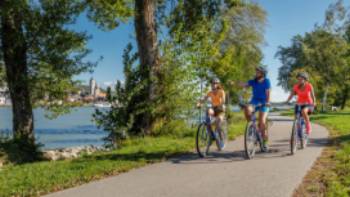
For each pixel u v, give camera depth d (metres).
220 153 9.63
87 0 15.36
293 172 7.18
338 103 72.25
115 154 10.07
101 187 6.29
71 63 15.67
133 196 5.74
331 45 53.34
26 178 7.07
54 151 15.91
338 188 5.84
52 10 14.87
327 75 54.44
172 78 15.66
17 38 14.52
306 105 10.10
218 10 17.27
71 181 6.73
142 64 15.62
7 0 13.67
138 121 15.87
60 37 15.04
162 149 10.75
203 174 7.12
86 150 15.96
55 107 16.86
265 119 9.38
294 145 9.36
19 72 15.02
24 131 15.09
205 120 9.37
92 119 14.55
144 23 15.97
